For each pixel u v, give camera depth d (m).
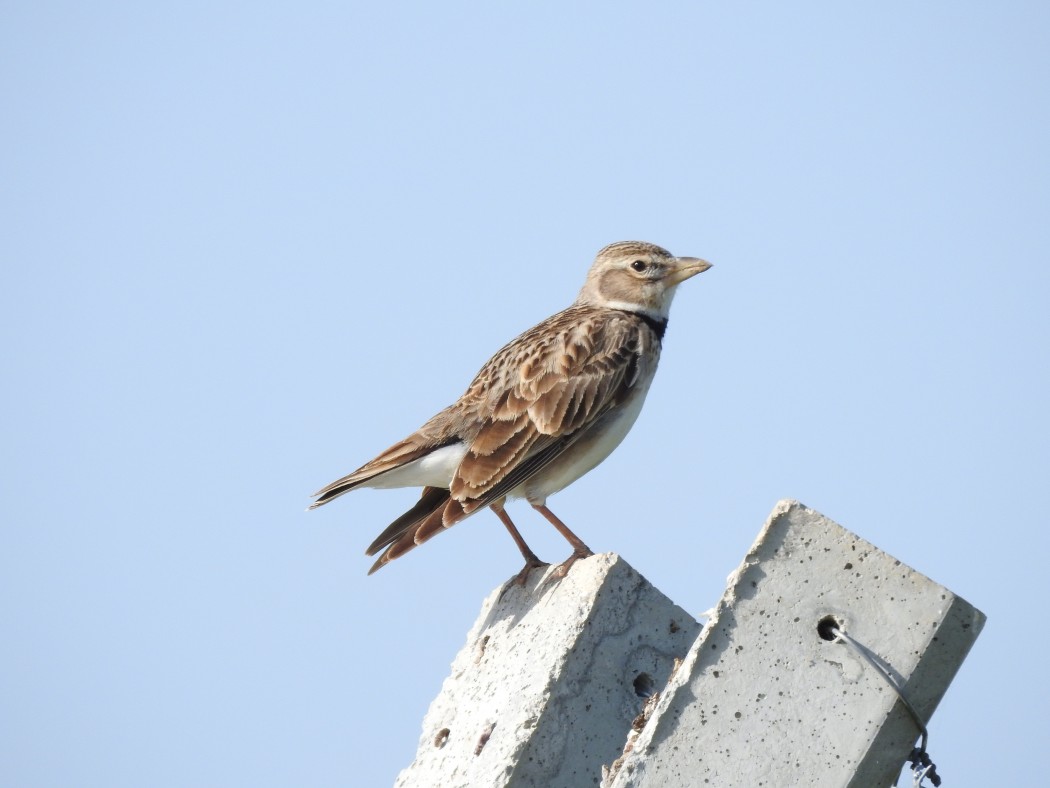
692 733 9.95
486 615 13.56
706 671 10.05
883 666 9.90
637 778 9.87
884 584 10.05
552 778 11.11
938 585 9.99
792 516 10.24
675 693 10.02
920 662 9.88
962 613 9.93
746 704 9.96
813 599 10.10
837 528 10.19
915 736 9.87
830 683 9.95
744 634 10.09
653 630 11.60
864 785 9.80
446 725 12.75
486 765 11.38
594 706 11.32
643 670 11.48
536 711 11.20
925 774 9.89
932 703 9.89
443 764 12.18
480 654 13.07
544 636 11.85
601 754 11.21
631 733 10.52
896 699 9.84
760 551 10.21
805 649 10.02
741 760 9.85
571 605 11.76
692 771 9.86
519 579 13.44
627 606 11.62
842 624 10.02
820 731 9.86
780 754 9.84
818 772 9.78
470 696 12.62
